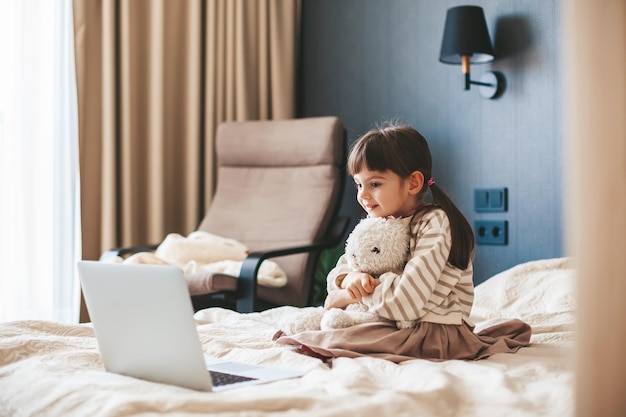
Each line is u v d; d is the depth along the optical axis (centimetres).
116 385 110
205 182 391
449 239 149
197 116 385
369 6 376
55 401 106
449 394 109
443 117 341
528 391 115
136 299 117
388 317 144
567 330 184
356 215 375
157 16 372
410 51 356
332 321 148
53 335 160
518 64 312
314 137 347
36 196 338
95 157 357
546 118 303
